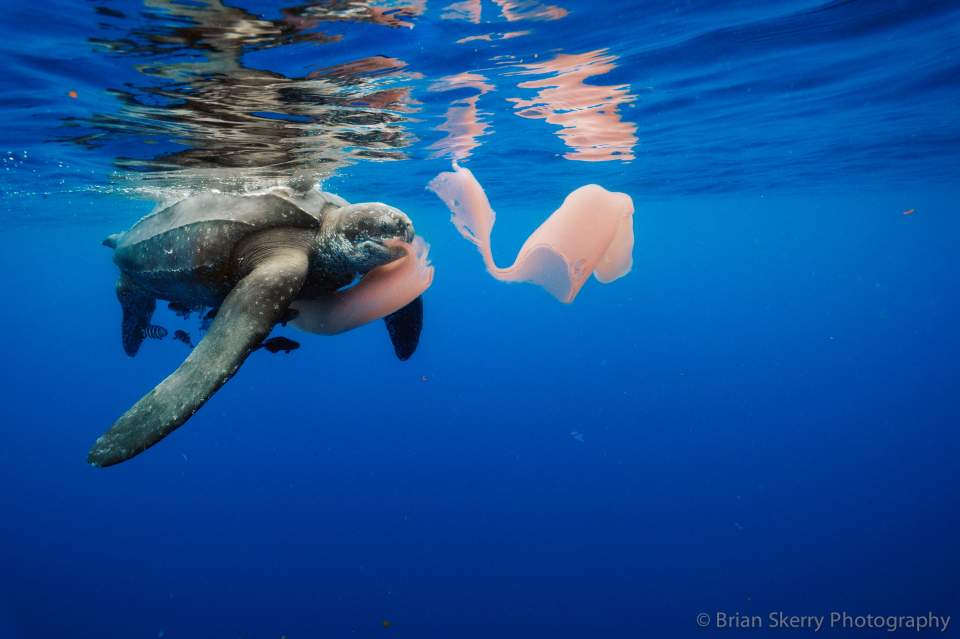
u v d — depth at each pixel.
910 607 11.08
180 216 5.90
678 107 10.73
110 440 3.70
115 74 6.61
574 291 3.32
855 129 13.23
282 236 5.54
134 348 7.72
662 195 26.88
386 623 10.11
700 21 6.86
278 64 6.53
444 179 3.49
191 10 5.15
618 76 8.65
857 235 62.81
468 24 6.30
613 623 11.27
